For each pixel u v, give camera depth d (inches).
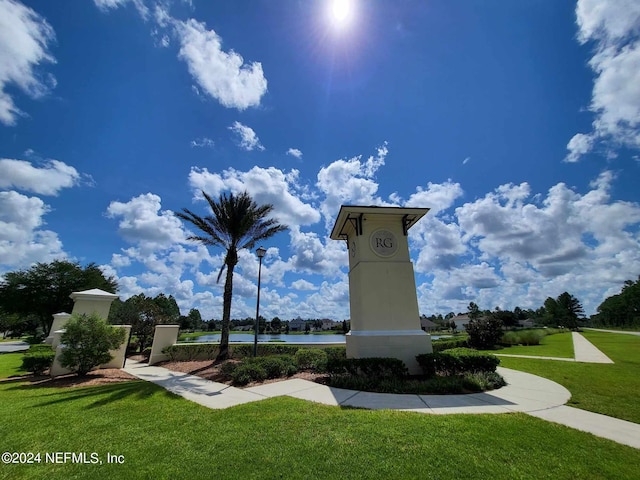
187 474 135.9
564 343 924.6
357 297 422.3
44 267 1439.5
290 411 224.7
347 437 172.7
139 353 774.5
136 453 157.2
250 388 317.7
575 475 132.9
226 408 240.5
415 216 438.6
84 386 337.4
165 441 172.1
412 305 403.2
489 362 341.1
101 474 136.9
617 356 571.2
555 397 266.5
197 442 170.4
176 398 274.4
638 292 2748.5
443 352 372.5
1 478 135.0
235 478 132.4
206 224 643.5
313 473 135.4
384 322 391.2
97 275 1517.0
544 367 440.5
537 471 135.7
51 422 205.8
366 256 414.3
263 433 181.6
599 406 238.2
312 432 181.6
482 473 133.9
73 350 382.3
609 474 133.6
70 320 392.8
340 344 675.4
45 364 422.0
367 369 334.3
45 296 1396.4
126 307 869.8
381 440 167.8
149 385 332.8
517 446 159.6
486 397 267.0
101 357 394.3
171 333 603.5
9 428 194.7
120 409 237.9
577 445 162.4
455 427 185.2
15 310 1405.0
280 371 381.7
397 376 331.6
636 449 158.9
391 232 430.3
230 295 623.2
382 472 135.3
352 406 239.1
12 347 1206.3
